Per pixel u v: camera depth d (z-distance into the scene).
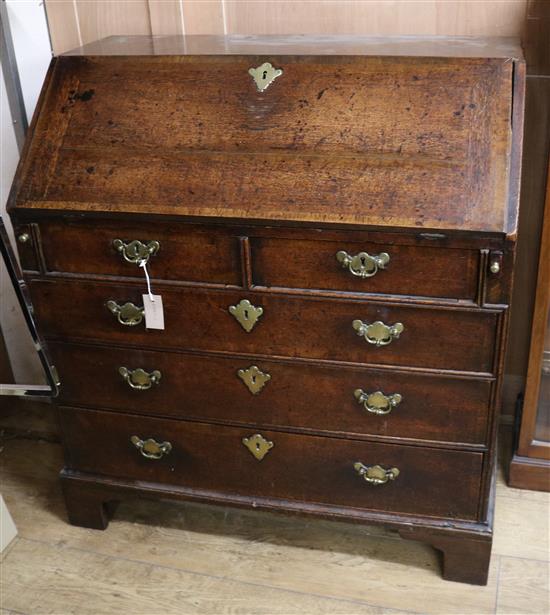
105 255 1.71
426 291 1.57
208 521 2.10
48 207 1.67
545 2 1.91
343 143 1.58
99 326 1.80
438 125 1.55
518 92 1.54
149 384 1.82
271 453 1.84
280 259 1.61
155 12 2.12
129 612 1.85
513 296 2.23
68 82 1.74
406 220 1.50
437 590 1.87
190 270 1.67
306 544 2.01
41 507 2.17
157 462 1.94
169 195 1.62
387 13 2.01
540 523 2.04
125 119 1.69
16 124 2.24
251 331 1.70
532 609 1.81
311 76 1.62
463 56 1.58
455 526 1.81
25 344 2.48
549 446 2.09
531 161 2.07
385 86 1.59
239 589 1.89
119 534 2.07
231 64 1.67
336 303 1.62
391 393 1.70
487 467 1.73
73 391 1.91
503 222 1.47
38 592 1.91
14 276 1.58
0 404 2.51
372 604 1.84
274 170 1.59
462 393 1.66
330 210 1.54
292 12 2.06
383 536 2.03
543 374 2.00
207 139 1.64
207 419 1.84
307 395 1.75
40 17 2.18
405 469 1.78
